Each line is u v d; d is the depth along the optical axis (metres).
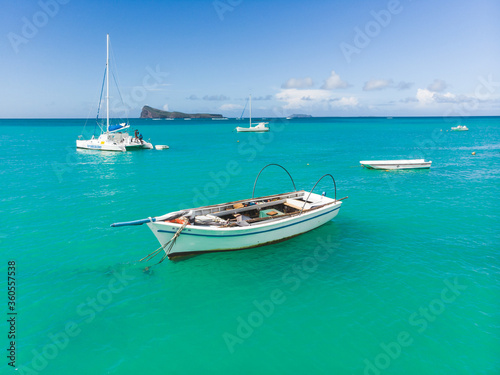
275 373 8.58
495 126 154.62
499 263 14.21
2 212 21.12
